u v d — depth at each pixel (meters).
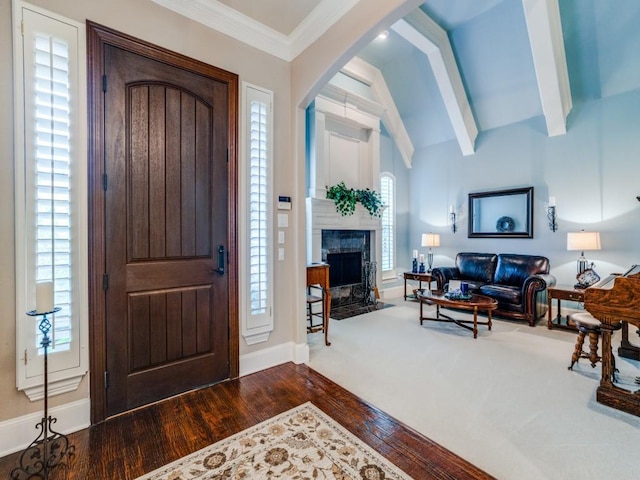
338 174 5.26
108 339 1.98
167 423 1.94
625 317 2.12
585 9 3.62
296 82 2.84
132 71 2.05
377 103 5.54
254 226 2.66
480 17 4.09
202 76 2.37
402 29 4.05
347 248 5.36
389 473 1.53
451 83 4.80
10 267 1.68
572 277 4.52
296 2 2.36
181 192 2.27
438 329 3.98
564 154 4.59
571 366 2.76
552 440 1.80
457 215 5.87
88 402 1.91
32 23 1.71
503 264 4.95
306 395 2.29
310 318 3.82
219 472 1.54
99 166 1.93
